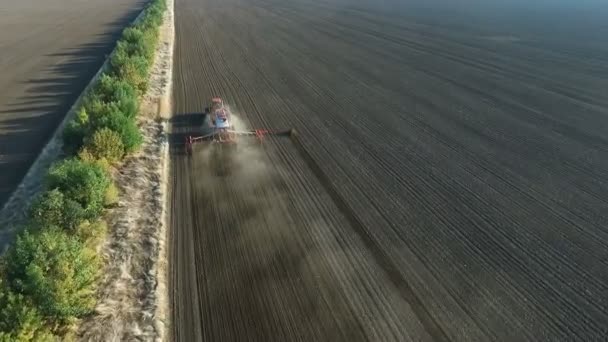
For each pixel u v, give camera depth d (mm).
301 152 18969
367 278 11906
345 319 10641
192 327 10516
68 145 18672
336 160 18234
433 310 10898
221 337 10242
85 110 20781
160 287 11617
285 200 15484
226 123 20078
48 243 11109
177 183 16734
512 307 11016
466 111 23328
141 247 12969
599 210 14875
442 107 23891
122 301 11047
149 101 25188
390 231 13797
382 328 10383
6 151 19312
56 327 10055
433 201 15359
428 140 19938
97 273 11734
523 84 27750
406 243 13266
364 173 17172
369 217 14500
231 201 15492
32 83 29531
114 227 13703
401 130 20984
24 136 20859
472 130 20984
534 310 10930
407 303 11102
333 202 15336
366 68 31391
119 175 16766
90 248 12453
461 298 11273
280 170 17516
